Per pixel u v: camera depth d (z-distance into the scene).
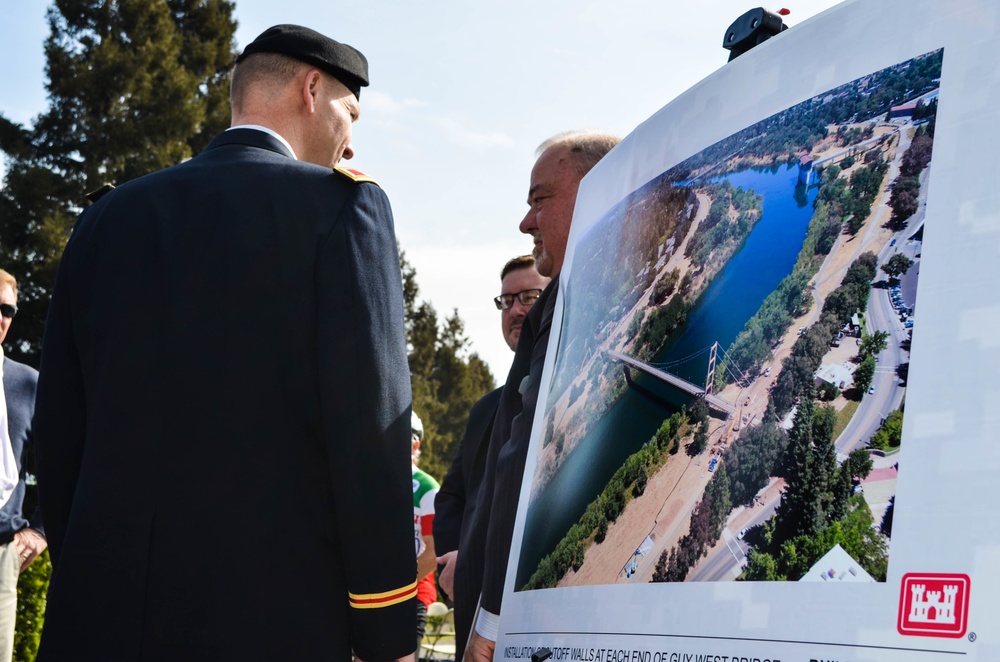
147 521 1.78
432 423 47.88
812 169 1.31
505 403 2.56
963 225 1.07
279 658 1.76
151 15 28.22
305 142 2.21
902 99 1.20
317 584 1.82
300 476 1.84
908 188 1.15
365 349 1.87
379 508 1.84
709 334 1.42
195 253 1.89
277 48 2.20
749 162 1.44
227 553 1.77
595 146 2.62
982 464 0.99
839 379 1.16
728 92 1.55
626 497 1.51
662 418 1.47
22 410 4.47
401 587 1.86
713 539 1.27
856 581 1.06
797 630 1.10
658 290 1.60
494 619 2.12
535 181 2.64
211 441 1.81
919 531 1.02
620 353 1.67
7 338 24.52
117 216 2.00
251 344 1.85
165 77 27.75
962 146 1.10
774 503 1.19
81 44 27.89
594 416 1.70
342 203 1.96
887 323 1.12
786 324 1.26
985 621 0.95
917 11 1.22
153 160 26.59
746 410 1.29
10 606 4.31
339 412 1.84
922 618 0.99
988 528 0.97
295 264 1.88
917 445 1.04
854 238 1.20
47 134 26.72
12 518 4.30
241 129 2.12
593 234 1.95
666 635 1.29
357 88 2.31
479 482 3.15
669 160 1.69
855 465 1.10
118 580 1.77
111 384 1.87
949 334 1.05
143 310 1.88
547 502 1.80
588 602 1.50
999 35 1.10
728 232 1.45
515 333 4.70
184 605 1.75
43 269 24.34
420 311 49.34
